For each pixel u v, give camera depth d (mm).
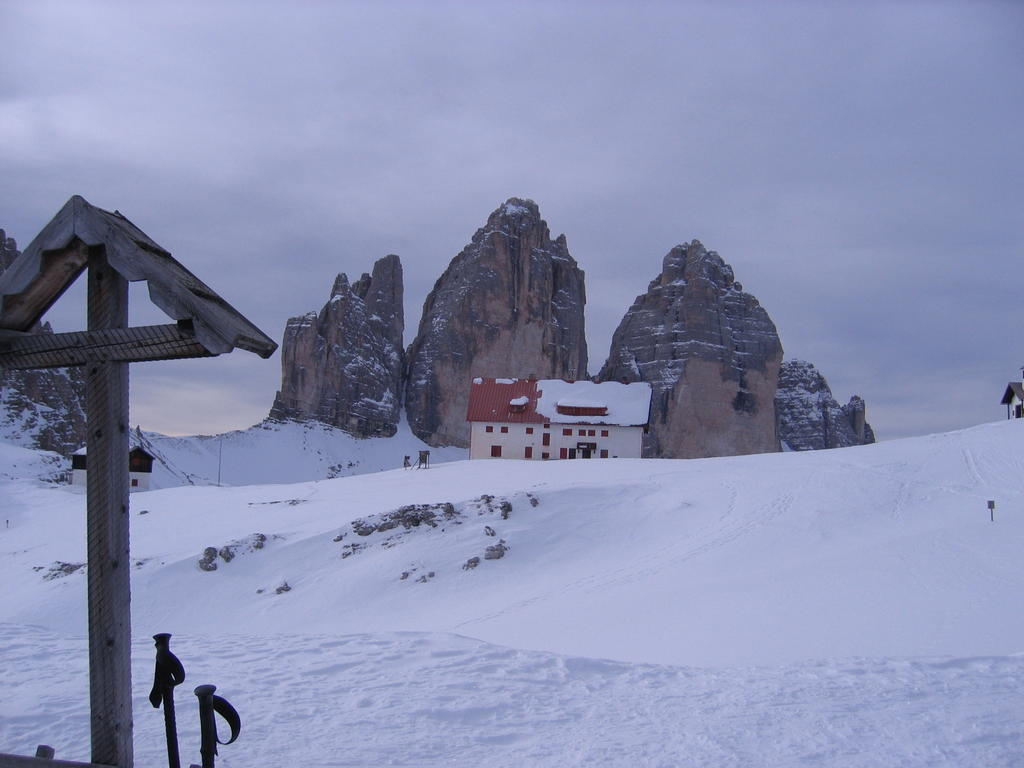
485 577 47688
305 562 52219
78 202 6586
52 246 6629
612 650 26859
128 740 6656
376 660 13289
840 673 12492
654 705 10898
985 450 67438
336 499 71812
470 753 9047
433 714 10344
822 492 57875
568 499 61094
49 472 111000
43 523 74000
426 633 15961
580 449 107000
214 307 6566
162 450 163875
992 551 35219
